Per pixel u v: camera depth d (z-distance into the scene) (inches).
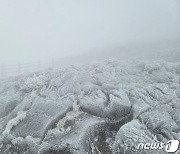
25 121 139.5
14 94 191.6
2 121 150.9
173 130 121.8
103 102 146.9
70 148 110.2
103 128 129.9
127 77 211.9
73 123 134.3
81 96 161.6
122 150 109.0
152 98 159.6
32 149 115.1
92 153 112.3
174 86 186.4
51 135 123.6
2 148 123.6
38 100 163.9
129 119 138.3
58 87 184.5
